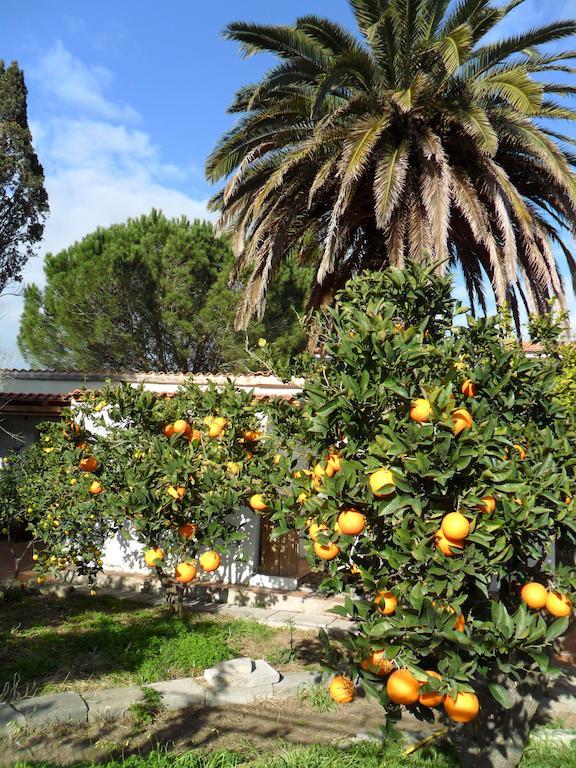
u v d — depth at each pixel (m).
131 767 3.56
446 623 2.20
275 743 4.06
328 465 3.02
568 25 8.95
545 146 8.33
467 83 9.06
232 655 5.68
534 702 3.22
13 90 17.36
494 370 3.11
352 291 3.86
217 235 11.11
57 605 7.31
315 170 9.78
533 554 2.57
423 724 4.42
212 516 5.49
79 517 7.15
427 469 2.33
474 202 8.56
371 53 9.52
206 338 19.00
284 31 9.23
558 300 9.05
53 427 7.28
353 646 2.39
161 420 6.31
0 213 16.78
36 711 4.17
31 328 19.12
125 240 18.77
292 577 7.91
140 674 5.10
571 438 3.17
